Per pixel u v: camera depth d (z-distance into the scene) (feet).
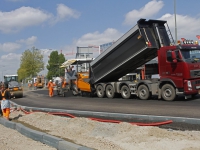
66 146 21.77
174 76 51.70
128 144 20.99
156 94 55.36
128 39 56.95
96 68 68.69
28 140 27.27
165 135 22.16
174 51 50.98
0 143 26.68
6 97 41.06
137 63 62.28
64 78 88.07
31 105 62.44
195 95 58.70
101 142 22.45
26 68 198.49
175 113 35.83
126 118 34.42
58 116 36.94
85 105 53.83
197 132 23.36
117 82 64.95
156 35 54.95
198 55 52.31
